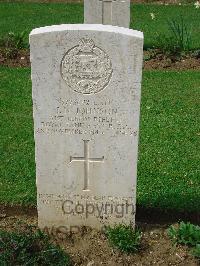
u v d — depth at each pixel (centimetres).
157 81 438
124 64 229
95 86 234
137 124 239
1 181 300
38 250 244
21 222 269
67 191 254
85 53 229
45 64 231
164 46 485
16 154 327
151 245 253
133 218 257
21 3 716
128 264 244
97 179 251
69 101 237
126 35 225
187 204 280
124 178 250
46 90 235
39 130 242
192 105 397
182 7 705
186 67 469
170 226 263
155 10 687
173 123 368
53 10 683
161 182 298
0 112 383
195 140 345
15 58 483
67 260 242
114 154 245
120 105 236
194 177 304
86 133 242
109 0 458
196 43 531
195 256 246
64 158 247
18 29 600
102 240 255
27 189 293
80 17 653
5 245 239
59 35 226
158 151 330
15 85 428
